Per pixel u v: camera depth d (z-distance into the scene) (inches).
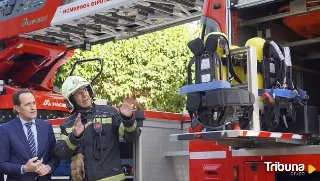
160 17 293.0
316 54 190.1
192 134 146.9
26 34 323.9
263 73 149.0
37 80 350.0
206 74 143.5
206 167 167.9
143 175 195.0
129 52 509.4
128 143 203.6
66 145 150.6
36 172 158.2
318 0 164.7
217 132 139.5
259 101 145.4
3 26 328.2
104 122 158.6
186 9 283.9
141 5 275.1
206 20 169.5
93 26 312.0
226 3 166.7
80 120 149.9
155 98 519.5
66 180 218.7
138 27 313.6
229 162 163.2
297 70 193.0
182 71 528.4
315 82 199.6
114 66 503.8
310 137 155.9
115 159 159.3
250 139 145.9
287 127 154.9
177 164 203.8
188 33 538.3
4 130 163.3
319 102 198.7
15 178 161.2
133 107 153.7
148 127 199.0
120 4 272.4
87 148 156.2
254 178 157.2
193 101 143.9
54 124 222.8
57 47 341.7
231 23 165.6
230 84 143.8
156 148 201.2
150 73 514.6
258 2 159.6
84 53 484.7
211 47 143.2
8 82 345.4
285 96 149.6
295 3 169.5
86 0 286.5
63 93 162.9
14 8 323.3
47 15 305.4
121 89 502.0
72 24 306.2
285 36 183.3
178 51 527.5
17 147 161.8
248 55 145.0
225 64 146.6
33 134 165.8
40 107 282.5
